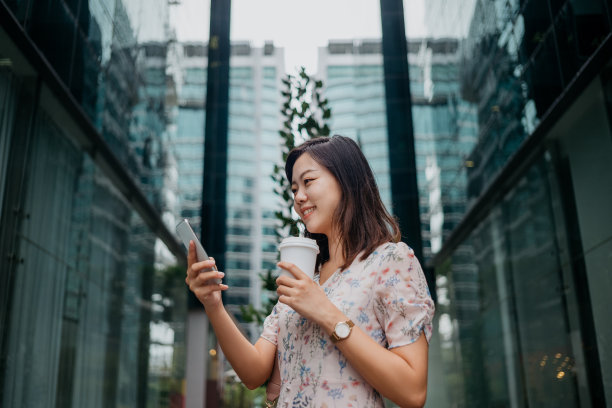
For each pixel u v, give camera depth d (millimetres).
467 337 8539
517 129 6805
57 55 5172
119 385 7223
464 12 9367
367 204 1240
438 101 10906
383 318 1094
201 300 1208
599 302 5031
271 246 12797
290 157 1336
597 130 5090
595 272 5117
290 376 1106
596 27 4801
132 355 7812
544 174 6227
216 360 11664
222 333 1216
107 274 6863
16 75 4656
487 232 8047
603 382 4926
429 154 11320
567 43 5398
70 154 5785
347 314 1084
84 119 5918
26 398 4676
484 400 7824
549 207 6090
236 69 14781
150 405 8680
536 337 6352
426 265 10492
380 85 13156
